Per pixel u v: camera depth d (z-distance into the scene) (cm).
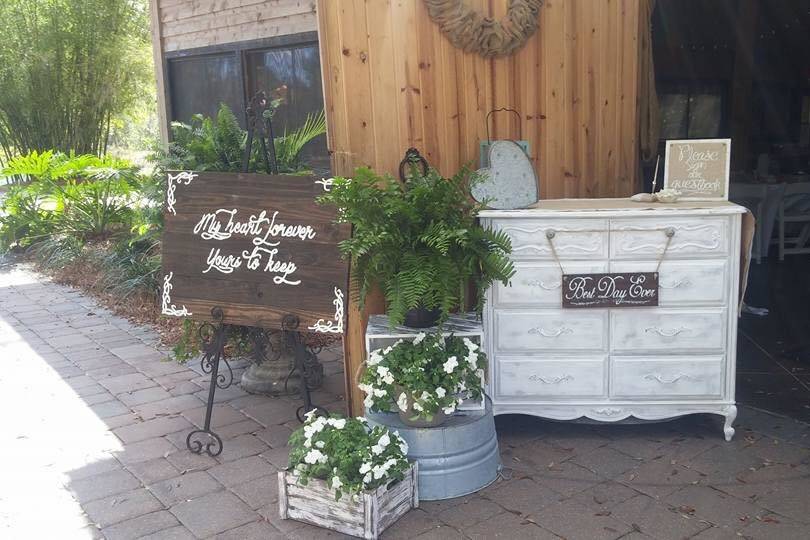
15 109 965
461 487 300
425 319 319
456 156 374
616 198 407
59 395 431
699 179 359
